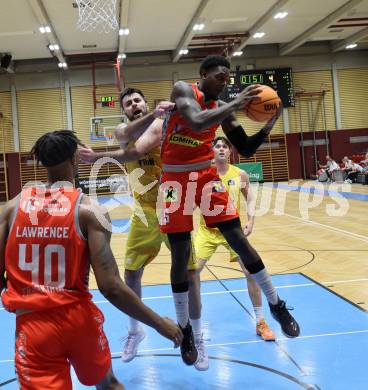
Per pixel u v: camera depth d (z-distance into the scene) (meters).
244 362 3.52
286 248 7.73
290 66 22.19
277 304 2.99
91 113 21.34
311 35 18.98
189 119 2.52
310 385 3.10
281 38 20.23
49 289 2.07
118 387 2.31
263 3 15.70
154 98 21.59
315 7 16.36
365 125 22.75
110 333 4.26
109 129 20.78
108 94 21.44
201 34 18.84
